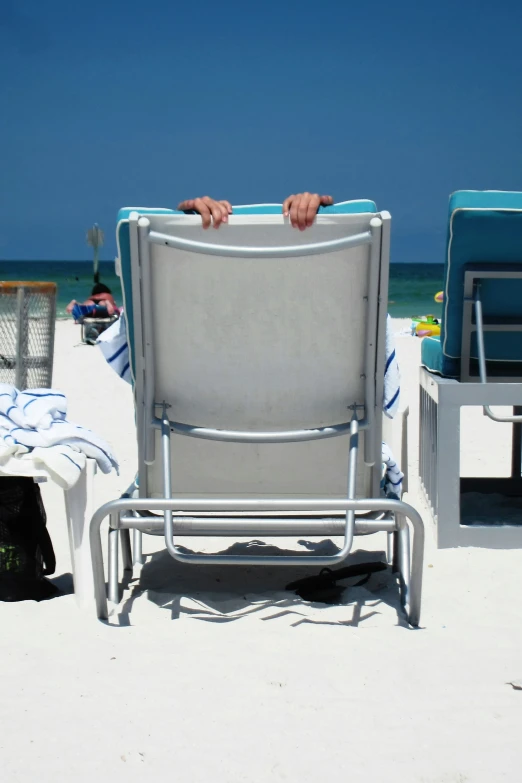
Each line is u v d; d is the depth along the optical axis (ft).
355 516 9.88
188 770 6.39
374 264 8.51
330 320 8.85
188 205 9.18
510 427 22.03
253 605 10.03
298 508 8.60
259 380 9.17
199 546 12.92
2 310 13.80
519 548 12.02
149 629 9.10
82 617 9.43
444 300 12.24
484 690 7.66
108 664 8.20
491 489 15.69
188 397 9.34
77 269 249.55
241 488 9.81
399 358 37.76
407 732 6.93
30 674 7.99
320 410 9.35
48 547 10.80
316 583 10.71
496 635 8.95
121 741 6.80
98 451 10.24
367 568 11.16
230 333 8.93
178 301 8.82
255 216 8.48
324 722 7.09
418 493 15.20
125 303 9.11
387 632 9.04
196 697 7.53
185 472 9.73
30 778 6.30
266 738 6.83
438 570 11.10
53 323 14.16
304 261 8.55
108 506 8.73
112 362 10.28
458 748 6.68
